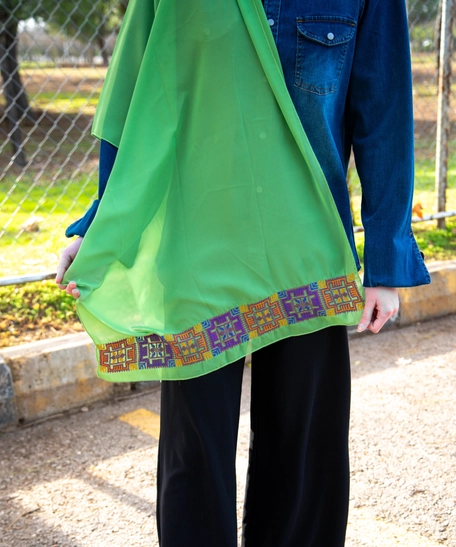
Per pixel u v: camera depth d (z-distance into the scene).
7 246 4.16
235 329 1.49
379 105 1.48
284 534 1.69
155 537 2.12
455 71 9.45
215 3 1.38
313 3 1.40
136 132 1.44
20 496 2.36
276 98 1.40
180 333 1.46
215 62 1.39
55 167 7.34
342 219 1.53
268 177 1.44
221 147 1.43
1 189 6.21
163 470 1.59
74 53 7.27
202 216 1.46
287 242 1.47
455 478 2.39
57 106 11.85
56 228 4.65
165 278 1.46
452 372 3.24
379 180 1.50
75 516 2.24
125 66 1.49
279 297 1.50
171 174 1.47
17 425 2.84
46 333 3.12
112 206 1.42
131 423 2.87
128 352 1.49
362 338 3.69
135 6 1.47
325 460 1.68
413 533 2.09
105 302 1.48
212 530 1.55
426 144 7.93
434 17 7.85
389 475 2.41
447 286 3.94
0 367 2.77
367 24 1.45
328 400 1.63
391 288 1.52
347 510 1.73
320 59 1.41
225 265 1.47
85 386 2.99
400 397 3.01
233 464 1.58
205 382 1.50
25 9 7.68
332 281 1.51
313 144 1.46
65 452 2.65
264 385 1.62
